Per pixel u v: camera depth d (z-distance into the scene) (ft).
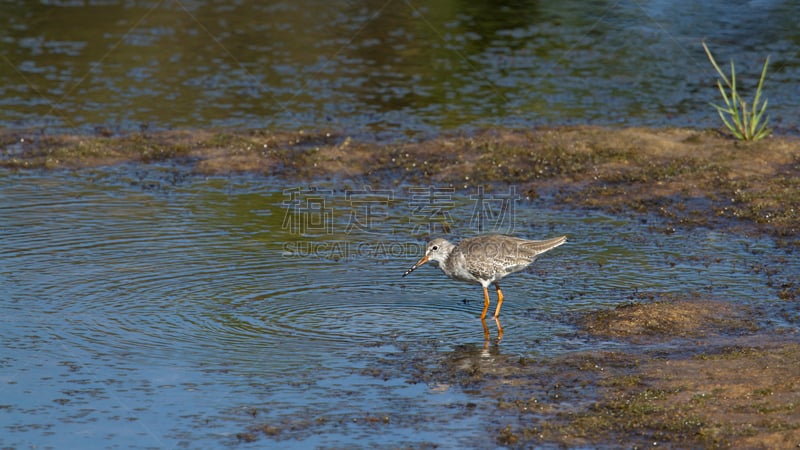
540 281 50.55
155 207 62.49
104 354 40.98
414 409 36.32
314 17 113.60
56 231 57.06
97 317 44.70
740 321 43.68
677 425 34.01
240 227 58.90
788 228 57.36
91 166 71.67
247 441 34.04
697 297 46.88
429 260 49.34
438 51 101.09
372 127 80.43
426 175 69.77
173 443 33.96
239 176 69.97
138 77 93.09
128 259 52.47
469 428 34.73
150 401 37.06
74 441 34.19
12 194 64.64
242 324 44.24
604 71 94.73
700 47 100.22
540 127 79.36
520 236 57.77
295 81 92.32
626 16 110.22
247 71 94.94
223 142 76.13
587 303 47.06
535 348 41.86
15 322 43.98
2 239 55.31
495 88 90.12
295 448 33.50
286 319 45.01
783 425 33.30
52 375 39.17
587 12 112.57
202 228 58.34
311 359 40.75
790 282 48.70
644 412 35.09
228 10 116.47
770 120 80.79
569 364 39.75
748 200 61.87
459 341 42.91
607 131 76.23
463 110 84.48
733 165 68.54
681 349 40.75
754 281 49.19
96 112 83.56
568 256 54.19
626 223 59.82
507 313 46.39
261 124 81.15
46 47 101.55
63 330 43.21
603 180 67.51
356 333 43.65
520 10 113.80
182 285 48.83
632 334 42.70
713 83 91.09
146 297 47.16
